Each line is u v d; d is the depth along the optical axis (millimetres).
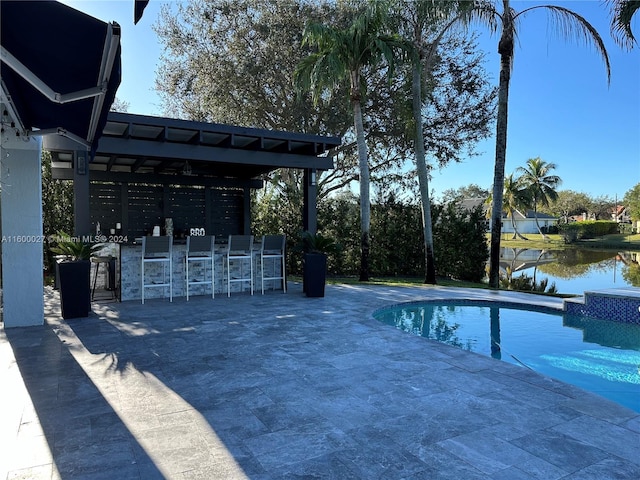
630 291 7332
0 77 3289
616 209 58656
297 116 14844
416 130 11586
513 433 2680
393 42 10562
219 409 3020
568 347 5680
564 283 14383
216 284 8352
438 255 13969
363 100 11734
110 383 3512
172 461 2320
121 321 5805
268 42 13977
